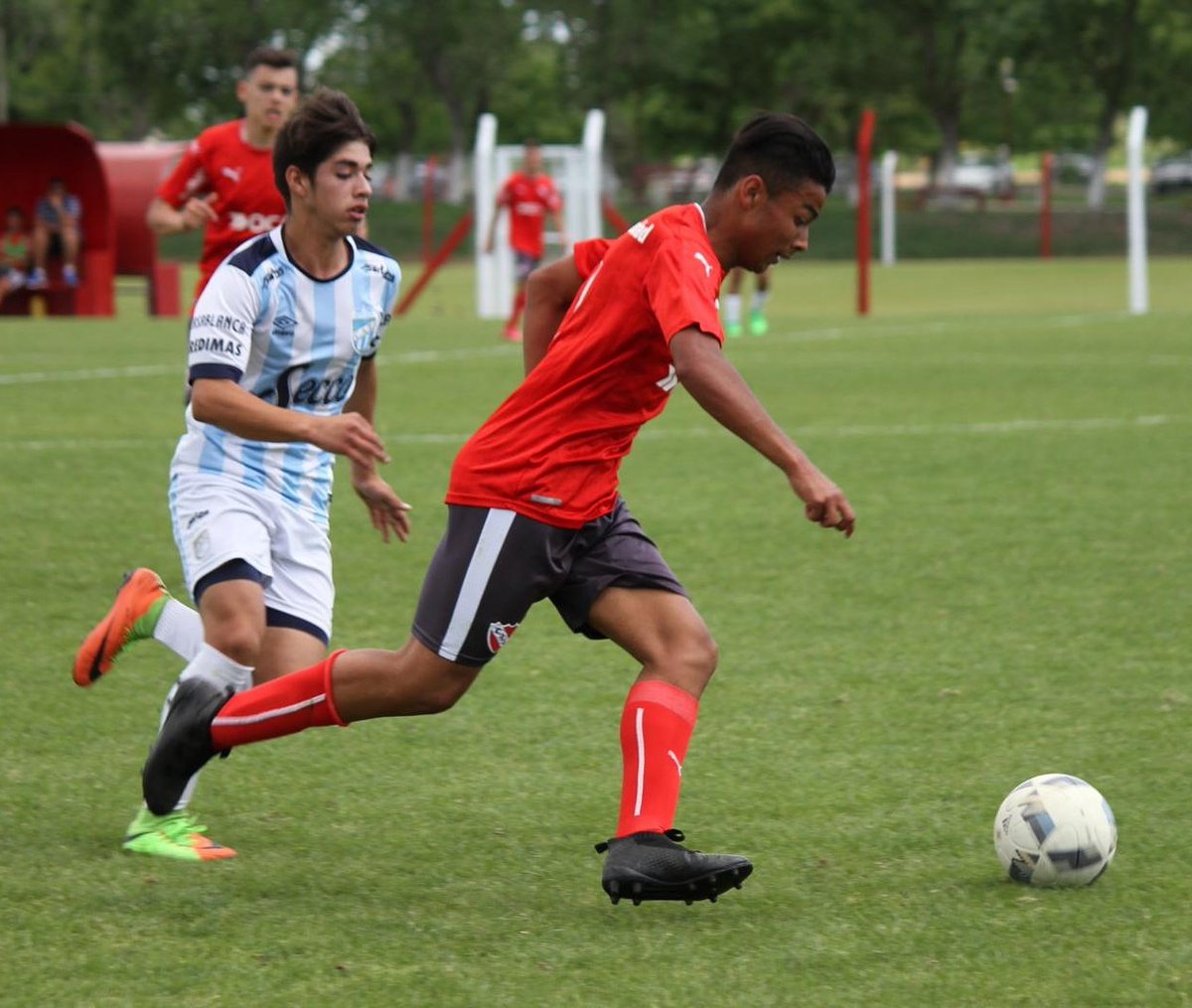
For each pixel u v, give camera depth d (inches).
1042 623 921.5
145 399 1963.6
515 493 513.3
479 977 454.6
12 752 689.6
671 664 523.8
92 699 772.0
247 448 615.2
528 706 762.2
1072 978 450.9
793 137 504.7
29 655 851.4
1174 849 562.9
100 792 638.5
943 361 2465.6
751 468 1493.6
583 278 563.8
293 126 593.6
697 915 506.3
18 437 1643.7
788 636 895.7
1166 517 1240.2
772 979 452.1
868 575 1046.4
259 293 595.2
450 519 526.3
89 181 3634.4
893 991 443.2
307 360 613.9
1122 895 518.3
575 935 489.4
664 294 490.6
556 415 514.9
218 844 577.3
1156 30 7396.7
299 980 452.1
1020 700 766.5
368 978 453.7
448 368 2357.3
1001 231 7372.1
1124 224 7465.6
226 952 473.4
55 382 2150.6
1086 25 7657.5
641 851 491.5
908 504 1300.4
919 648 868.6
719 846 573.9
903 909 508.7
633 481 1422.2
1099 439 1658.5
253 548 597.9
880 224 7455.7
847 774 658.8
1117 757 677.9
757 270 524.4
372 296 627.5
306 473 628.7
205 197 1090.7
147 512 1252.5
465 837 585.6
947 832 585.6
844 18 7864.2
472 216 3823.8
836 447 1612.9
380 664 534.0
